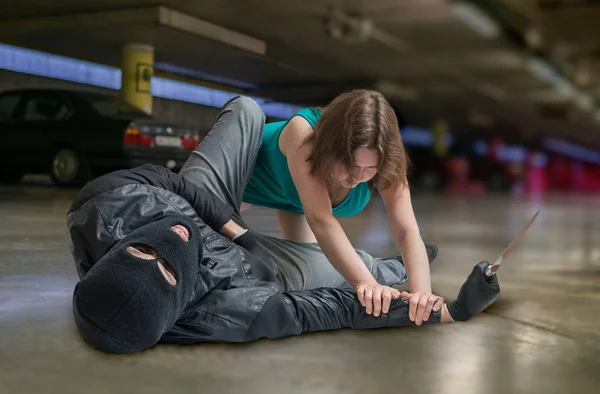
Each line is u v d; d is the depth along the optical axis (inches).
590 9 551.5
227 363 59.1
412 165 79.9
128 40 608.4
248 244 76.7
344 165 70.1
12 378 54.1
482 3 515.8
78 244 68.8
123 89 623.5
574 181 1644.9
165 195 72.1
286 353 62.5
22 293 86.1
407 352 63.4
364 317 70.7
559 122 1311.5
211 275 67.9
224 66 754.8
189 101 810.2
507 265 127.2
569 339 69.5
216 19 566.6
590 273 118.8
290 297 68.9
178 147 335.9
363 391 52.5
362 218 235.3
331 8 525.7
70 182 339.6
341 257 72.7
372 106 70.6
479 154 911.0
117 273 59.6
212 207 76.9
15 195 286.2
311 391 52.2
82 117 336.8
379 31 599.5
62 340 65.1
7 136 355.9
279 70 781.9
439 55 705.0
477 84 899.4
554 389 53.8
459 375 56.9
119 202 68.9
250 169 90.0
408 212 78.8
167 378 54.7
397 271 98.0
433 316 74.6
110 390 51.6
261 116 91.9
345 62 751.7
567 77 842.8
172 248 62.5
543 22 588.4
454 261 130.3
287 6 521.7
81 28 557.0
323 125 72.1
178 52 668.1
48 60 653.3
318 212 74.4
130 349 60.5
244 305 66.0
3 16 576.1
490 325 74.8
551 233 206.1
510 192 723.4
